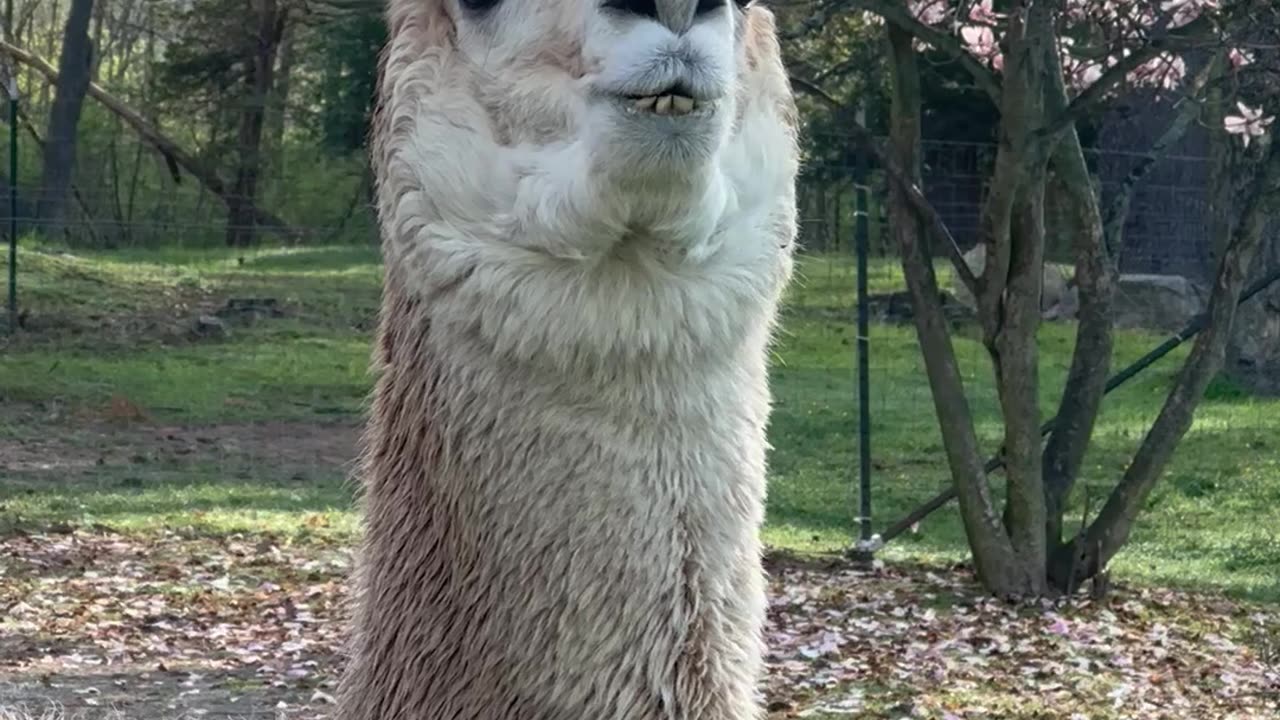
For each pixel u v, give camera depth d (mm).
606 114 2404
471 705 2699
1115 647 8781
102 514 12133
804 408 16359
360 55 26125
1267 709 7586
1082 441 10227
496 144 2594
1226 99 10539
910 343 18484
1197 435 15914
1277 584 10766
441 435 2723
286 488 13391
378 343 3047
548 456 2605
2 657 8055
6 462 13844
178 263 23109
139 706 7160
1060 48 10148
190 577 10133
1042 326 20125
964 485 10000
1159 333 18531
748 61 2775
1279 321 18109
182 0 30703
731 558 2750
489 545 2664
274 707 7172
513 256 2553
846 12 11375
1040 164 9359
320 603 9461
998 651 8633
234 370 18422
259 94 28406
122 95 31984
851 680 7945
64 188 25094
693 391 2646
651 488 2639
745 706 2805
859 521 11500
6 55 29750
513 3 2594
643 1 2428
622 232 2475
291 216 25422
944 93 20391
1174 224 18438
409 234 2666
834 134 13703
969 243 18797
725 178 2631
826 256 19062
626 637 2648
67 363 18094
